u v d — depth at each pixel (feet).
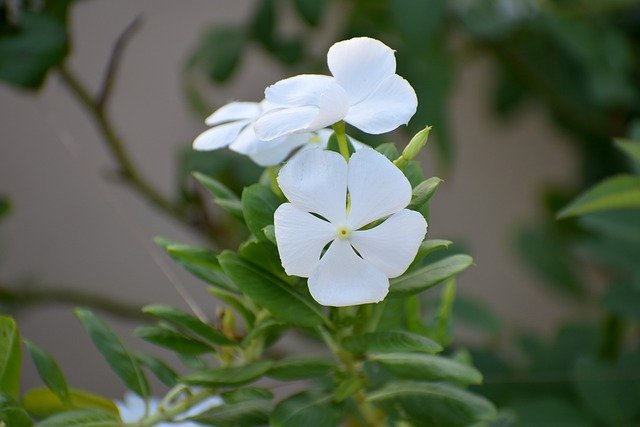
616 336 2.37
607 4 2.86
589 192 1.81
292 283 1.57
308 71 2.58
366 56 1.47
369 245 1.44
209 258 1.59
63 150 3.01
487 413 1.63
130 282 3.05
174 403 1.77
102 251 3.07
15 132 2.95
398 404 1.66
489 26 2.79
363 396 1.67
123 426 1.63
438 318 1.72
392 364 1.63
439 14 2.34
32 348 1.62
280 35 2.85
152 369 1.68
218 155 2.34
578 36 2.74
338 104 1.42
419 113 2.45
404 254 1.44
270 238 1.48
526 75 3.11
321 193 1.44
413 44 2.34
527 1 2.82
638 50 3.19
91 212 3.06
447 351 2.41
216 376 1.58
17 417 1.58
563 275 2.85
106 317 2.60
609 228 2.13
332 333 1.59
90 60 3.10
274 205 1.54
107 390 2.92
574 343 2.43
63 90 2.95
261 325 1.59
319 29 2.37
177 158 2.44
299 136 1.57
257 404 1.66
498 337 2.44
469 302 2.46
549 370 2.38
